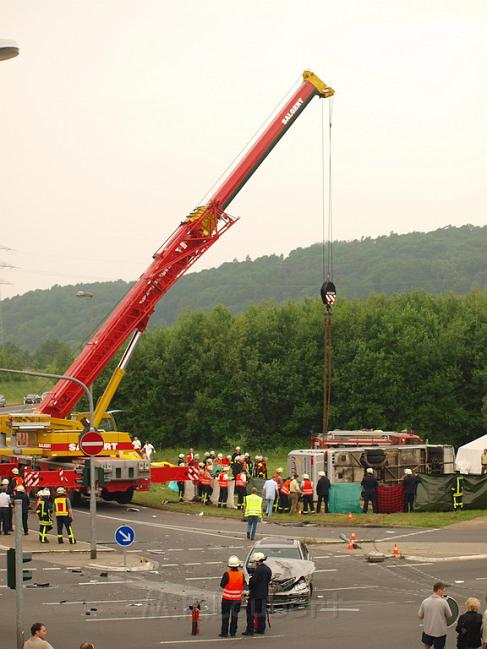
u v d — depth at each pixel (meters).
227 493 46.84
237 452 53.75
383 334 95.31
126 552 33.88
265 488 43.91
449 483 44.28
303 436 100.12
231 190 46.91
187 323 104.94
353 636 22.08
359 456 47.44
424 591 27.41
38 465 47.03
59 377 33.25
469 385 94.19
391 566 31.39
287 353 101.56
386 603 25.86
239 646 21.22
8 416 46.94
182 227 46.47
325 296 50.44
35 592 27.33
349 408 95.75
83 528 39.75
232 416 101.44
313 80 48.41
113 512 45.00
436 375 92.75
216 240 46.75
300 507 45.84
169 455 96.69
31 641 16.73
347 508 44.78
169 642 21.67
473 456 54.19
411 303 107.44
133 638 22.03
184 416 102.38
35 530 39.38
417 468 48.91
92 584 28.42
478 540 36.28
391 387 93.44
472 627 17.73
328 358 50.84
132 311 46.59
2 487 38.28
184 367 102.44
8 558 19.02
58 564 31.56
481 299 102.50
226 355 102.12
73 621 23.77
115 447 46.06
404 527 39.94
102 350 46.53
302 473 47.78
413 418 93.50
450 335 94.12
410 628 22.80
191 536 37.56
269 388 99.81
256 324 104.69
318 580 29.17
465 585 28.25
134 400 101.81
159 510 46.16
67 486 43.75
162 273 46.56
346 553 33.88
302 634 22.44
